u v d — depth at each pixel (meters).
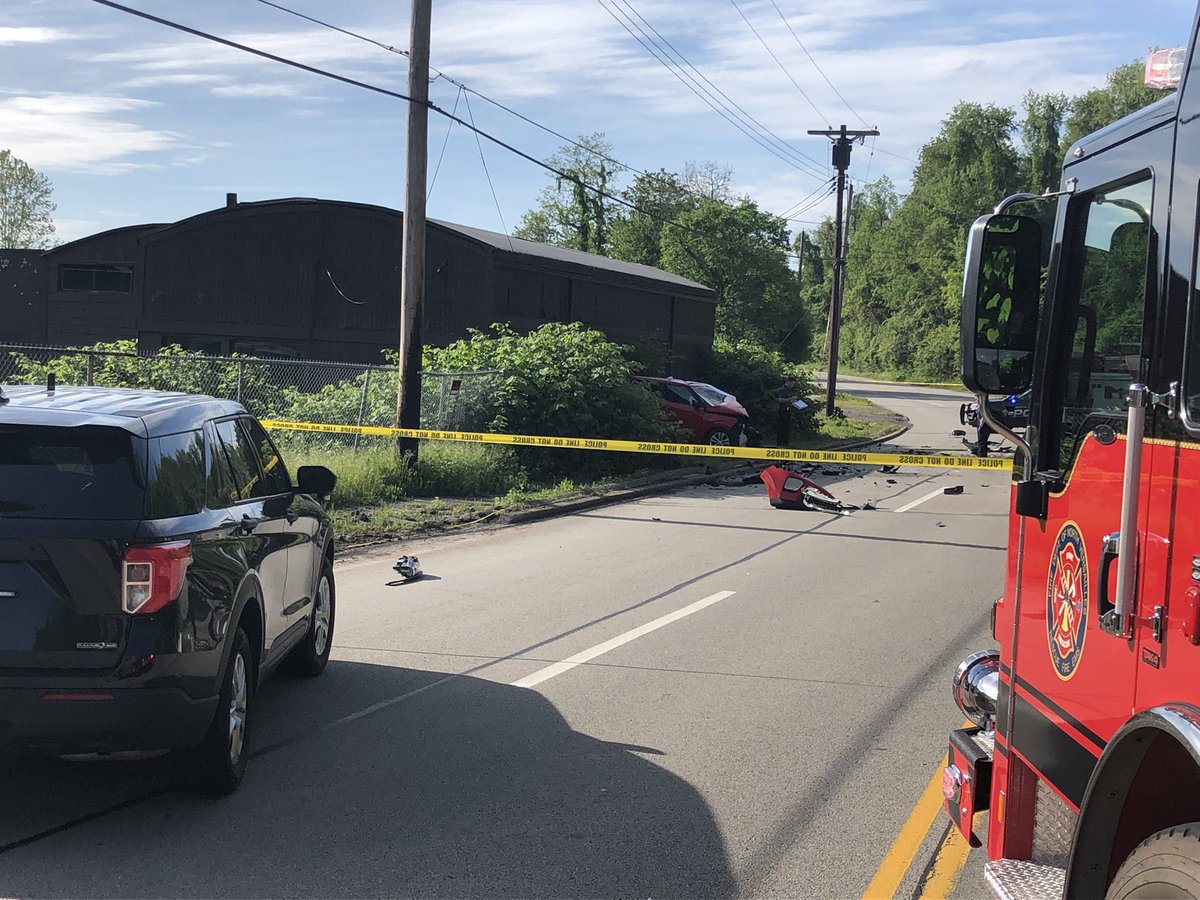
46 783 5.05
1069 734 3.01
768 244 69.12
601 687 6.87
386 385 18.06
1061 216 3.17
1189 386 2.40
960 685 4.16
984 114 81.25
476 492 16.86
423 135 15.25
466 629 8.41
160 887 4.02
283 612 6.02
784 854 4.46
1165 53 2.71
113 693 4.22
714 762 5.54
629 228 76.19
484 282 26.98
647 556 12.05
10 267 37.28
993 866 3.35
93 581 4.24
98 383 18.34
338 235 28.11
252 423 6.29
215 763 4.79
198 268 29.27
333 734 5.87
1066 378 3.14
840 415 39.62
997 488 20.06
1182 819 2.64
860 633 8.47
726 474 21.38
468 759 5.51
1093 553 2.88
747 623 8.76
